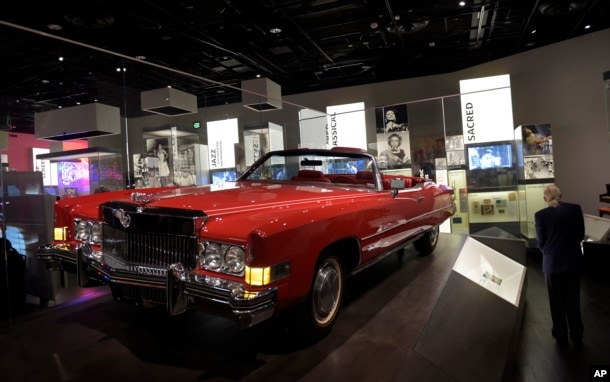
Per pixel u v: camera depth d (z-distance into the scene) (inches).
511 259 168.7
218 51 340.2
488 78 319.3
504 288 139.2
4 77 330.0
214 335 113.8
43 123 215.5
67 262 124.1
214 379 89.0
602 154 329.7
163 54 337.1
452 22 305.3
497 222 319.0
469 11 284.4
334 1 261.7
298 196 118.4
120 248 107.1
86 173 241.3
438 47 356.8
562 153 348.5
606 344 138.1
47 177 219.0
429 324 97.7
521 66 367.6
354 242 118.4
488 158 318.0
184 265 93.7
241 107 370.3
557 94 349.4
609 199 272.2
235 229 86.7
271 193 122.1
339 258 115.2
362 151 154.5
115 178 257.9
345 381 86.5
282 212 96.0
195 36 305.7
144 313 133.6
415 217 167.0
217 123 352.8
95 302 145.9
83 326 122.4
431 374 81.8
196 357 100.2
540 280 224.7
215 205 100.2
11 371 94.2
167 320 126.4
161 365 96.3
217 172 351.9
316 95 450.9
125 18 266.4
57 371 94.0
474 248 152.9
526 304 184.4
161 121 290.5
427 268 178.4
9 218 163.0
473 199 323.0
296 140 391.5
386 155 350.0
